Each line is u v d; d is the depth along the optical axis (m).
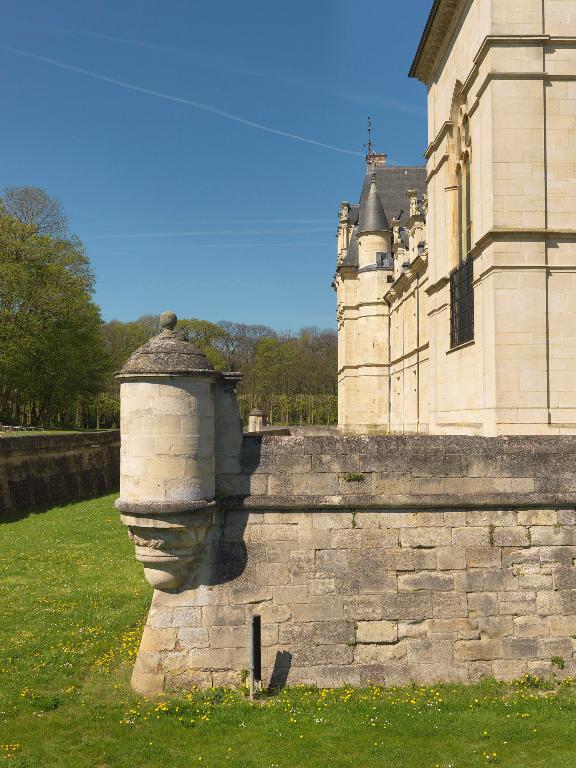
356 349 63.78
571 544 10.42
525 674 10.05
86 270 58.72
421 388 42.12
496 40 15.41
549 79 15.47
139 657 9.97
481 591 10.25
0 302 51.56
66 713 9.23
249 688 9.68
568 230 15.33
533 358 15.23
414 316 44.81
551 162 15.48
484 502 10.27
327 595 10.12
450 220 19.88
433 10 19.45
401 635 10.09
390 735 8.48
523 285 15.30
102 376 66.38
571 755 8.00
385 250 58.94
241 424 10.38
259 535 10.21
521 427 15.12
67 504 32.28
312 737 8.43
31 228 53.00
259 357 83.06
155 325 93.94
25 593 15.18
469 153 18.69
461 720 8.84
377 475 10.30
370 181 65.88
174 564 9.86
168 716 9.05
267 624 10.03
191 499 9.61
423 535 10.30
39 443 32.34
